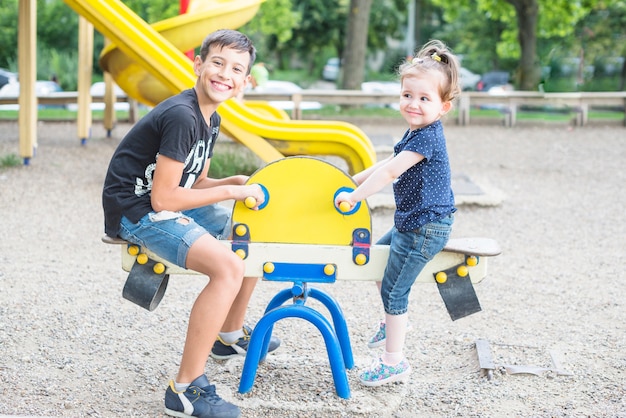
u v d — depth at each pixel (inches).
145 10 1136.2
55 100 537.6
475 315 178.4
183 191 118.1
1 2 1173.1
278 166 125.7
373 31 1541.6
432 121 125.4
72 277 200.1
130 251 125.2
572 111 619.2
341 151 281.1
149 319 169.3
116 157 122.6
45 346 151.5
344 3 1459.2
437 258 128.1
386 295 128.6
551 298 192.1
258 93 569.6
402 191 125.6
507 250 239.6
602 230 268.1
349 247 126.9
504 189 341.4
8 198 298.5
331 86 1472.7
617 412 127.1
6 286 189.2
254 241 127.0
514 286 201.8
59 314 169.8
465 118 601.9
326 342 129.1
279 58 1721.2
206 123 123.1
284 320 170.9
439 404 130.3
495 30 1348.4
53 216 272.5
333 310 139.5
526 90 788.6
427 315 178.2
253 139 280.1
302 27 1478.8
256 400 128.3
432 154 122.2
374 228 261.0
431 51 126.6
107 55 337.7
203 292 117.9
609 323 173.3
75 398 128.9
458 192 307.4
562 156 446.0
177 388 120.7
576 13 885.2
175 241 117.7
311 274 127.6
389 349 133.1
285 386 134.9
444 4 982.4
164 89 342.0
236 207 126.0
